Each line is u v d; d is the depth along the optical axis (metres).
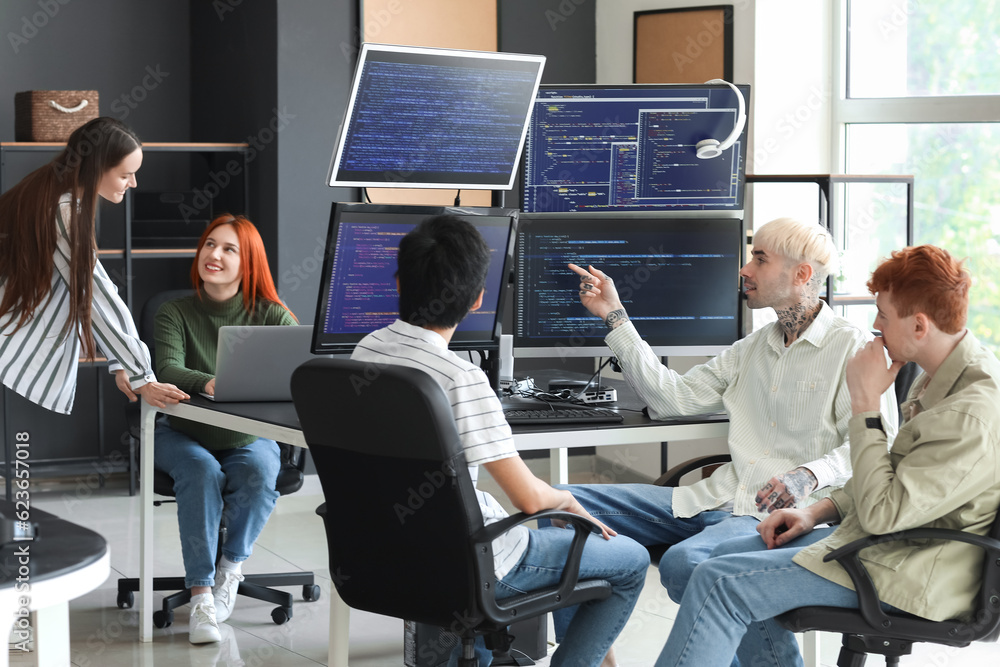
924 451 1.95
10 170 5.05
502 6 5.37
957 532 1.93
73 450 5.26
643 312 3.00
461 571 1.99
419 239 2.10
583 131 2.94
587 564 2.21
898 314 2.04
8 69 5.00
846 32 4.57
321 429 2.07
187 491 3.16
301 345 2.98
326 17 4.89
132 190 4.79
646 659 3.08
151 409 3.12
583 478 5.54
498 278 2.81
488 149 2.86
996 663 2.99
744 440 2.64
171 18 5.36
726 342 3.06
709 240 3.02
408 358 2.06
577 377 3.45
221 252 3.33
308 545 4.21
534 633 2.98
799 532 2.26
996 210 4.03
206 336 3.39
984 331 4.09
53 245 2.93
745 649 2.39
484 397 2.04
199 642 3.14
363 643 3.20
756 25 4.50
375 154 2.74
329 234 2.60
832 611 2.02
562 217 2.92
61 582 1.31
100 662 2.99
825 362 2.54
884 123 4.43
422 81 2.69
